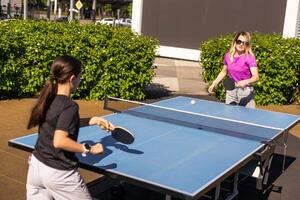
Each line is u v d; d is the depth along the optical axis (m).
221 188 4.95
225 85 6.23
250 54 6.03
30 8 58.62
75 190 3.15
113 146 3.74
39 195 3.21
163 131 4.36
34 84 8.69
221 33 16.38
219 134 4.37
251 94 6.19
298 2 14.98
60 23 9.72
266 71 9.38
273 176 5.78
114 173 3.13
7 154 5.77
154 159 3.48
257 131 4.56
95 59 8.85
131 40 9.24
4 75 8.39
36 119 3.13
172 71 14.43
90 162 3.31
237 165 3.45
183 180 3.05
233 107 5.80
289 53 9.38
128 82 9.14
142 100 9.60
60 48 8.64
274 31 15.45
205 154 3.70
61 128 3.02
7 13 49.31
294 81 9.62
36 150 3.19
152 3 17.34
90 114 8.09
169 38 17.25
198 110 5.49
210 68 10.01
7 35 8.34
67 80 3.18
